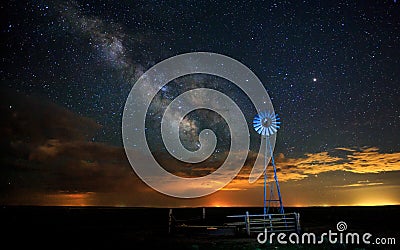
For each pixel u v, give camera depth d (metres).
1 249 13.52
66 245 14.42
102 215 41.50
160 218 34.44
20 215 39.50
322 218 30.38
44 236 17.84
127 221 29.92
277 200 19.70
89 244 14.70
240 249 12.91
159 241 15.50
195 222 24.36
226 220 28.84
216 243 14.52
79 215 40.72
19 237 17.47
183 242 14.98
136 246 13.97
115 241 15.63
